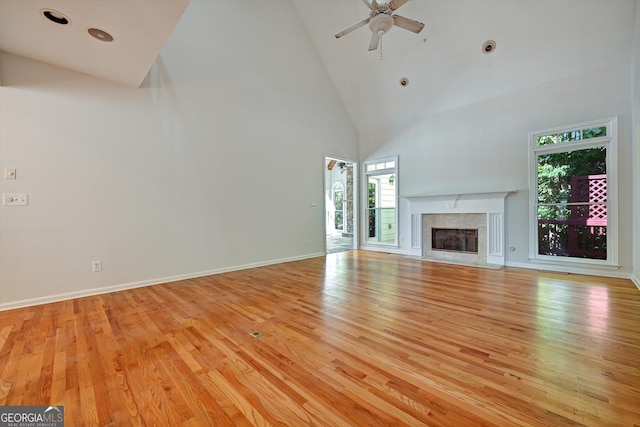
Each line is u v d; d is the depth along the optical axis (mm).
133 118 3570
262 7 4859
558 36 3688
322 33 5352
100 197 3340
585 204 3947
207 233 4234
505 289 3299
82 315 2617
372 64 5293
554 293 3113
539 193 4344
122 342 2068
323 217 5941
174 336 2166
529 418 1277
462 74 4641
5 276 2799
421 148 5645
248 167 4715
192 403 1405
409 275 4070
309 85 5660
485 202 4742
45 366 1749
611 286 3334
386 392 1478
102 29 2385
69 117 3141
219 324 2387
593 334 2104
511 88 4461
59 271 3082
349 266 4777
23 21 2264
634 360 1742
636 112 3291
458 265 4723
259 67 4863
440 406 1365
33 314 2646
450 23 4133
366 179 6770
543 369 1663
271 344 2020
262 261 4887
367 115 6301
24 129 2891
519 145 4438
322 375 1637
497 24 3895
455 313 2566
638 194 3277
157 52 2758
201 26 4180
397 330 2227
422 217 5625
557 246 4211
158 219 3770
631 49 3457
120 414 1330
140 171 3627
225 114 4434
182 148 3984
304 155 5578
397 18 3158
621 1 3176
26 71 2896
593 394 1433
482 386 1516
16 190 2852
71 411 1350
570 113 3971
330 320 2443
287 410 1351
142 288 3523
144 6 2104
